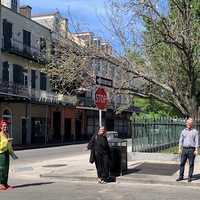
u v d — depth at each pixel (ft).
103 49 52.37
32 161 61.62
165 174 38.75
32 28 121.49
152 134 54.90
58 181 37.76
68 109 149.28
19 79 115.03
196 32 49.42
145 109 82.99
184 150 34.88
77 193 30.37
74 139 146.30
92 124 170.50
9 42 110.01
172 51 54.70
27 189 32.50
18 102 110.93
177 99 56.95
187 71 53.26
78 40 57.88
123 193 30.40
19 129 116.37
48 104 120.26
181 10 48.06
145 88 56.54
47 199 27.84
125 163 39.24
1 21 107.14
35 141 124.88
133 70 51.19
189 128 35.06
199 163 47.62
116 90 52.90
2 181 32.55
